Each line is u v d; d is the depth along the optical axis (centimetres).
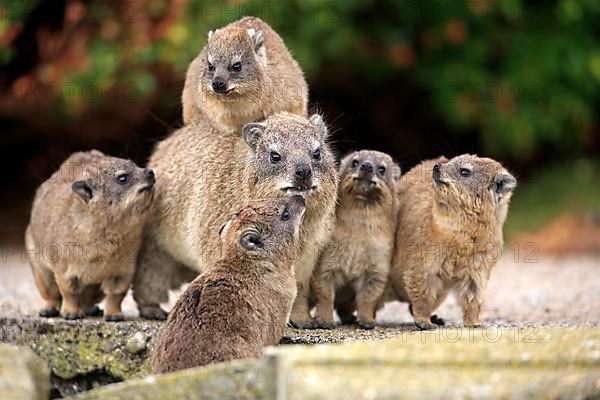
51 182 1391
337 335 1210
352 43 2278
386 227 1280
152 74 2269
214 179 1291
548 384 902
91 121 2338
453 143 2492
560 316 1486
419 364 943
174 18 2208
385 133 2484
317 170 1203
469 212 1241
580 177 2577
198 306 1069
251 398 945
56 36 2286
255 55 1376
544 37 2453
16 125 2384
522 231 2377
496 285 1825
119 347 1262
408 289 1284
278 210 1143
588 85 2506
